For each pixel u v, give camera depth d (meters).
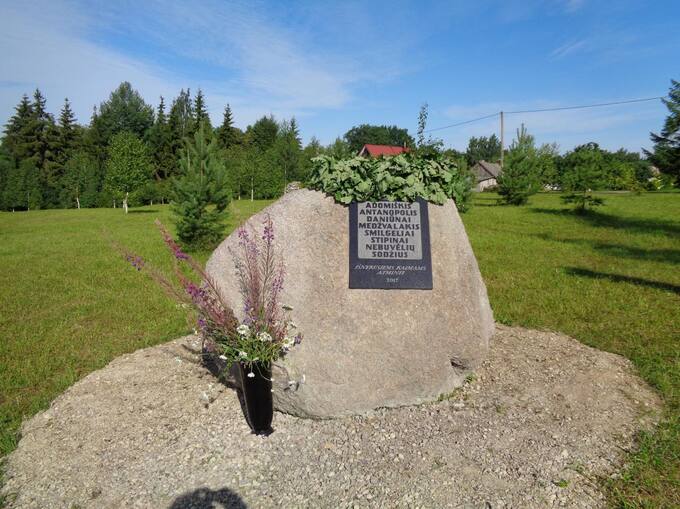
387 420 3.90
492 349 5.30
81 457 3.59
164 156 50.56
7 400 4.61
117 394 4.53
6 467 3.53
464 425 3.81
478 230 16.45
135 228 20.50
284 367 3.84
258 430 3.77
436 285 4.14
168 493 3.19
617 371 4.84
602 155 22.77
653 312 6.88
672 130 13.43
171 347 5.81
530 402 4.16
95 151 53.59
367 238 4.13
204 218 13.16
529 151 26.92
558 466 3.33
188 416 4.09
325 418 3.94
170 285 3.85
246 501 3.09
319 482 3.23
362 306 3.99
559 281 8.91
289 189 4.60
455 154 21.72
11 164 45.53
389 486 3.16
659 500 3.01
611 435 3.71
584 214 20.39
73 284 9.31
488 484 3.16
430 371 4.04
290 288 4.01
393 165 4.34
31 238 17.45
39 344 6.04
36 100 55.69
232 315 3.75
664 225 16.47
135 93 63.91
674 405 4.18
